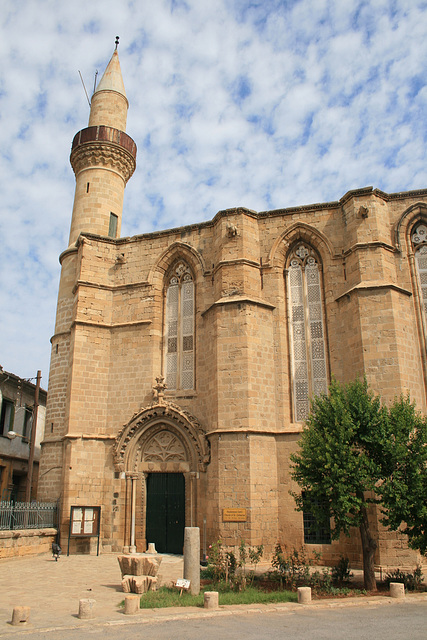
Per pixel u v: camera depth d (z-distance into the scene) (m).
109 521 25.97
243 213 26.83
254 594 15.45
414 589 16.86
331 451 17.14
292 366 25.56
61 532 25.66
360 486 16.95
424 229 25.39
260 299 25.88
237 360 24.20
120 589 16.45
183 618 12.73
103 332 28.91
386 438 17.39
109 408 27.94
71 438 26.66
